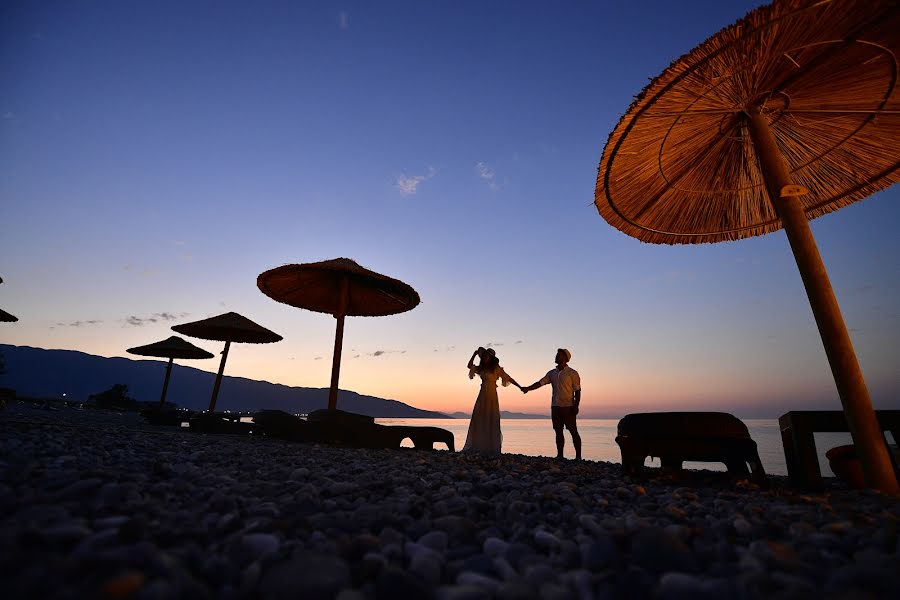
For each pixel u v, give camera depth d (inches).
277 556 53.7
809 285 133.9
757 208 186.4
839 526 75.3
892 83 137.3
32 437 155.3
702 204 187.2
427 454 222.2
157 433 247.8
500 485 118.2
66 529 53.1
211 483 99.0
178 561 48.6
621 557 59.6
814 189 178.7
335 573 47.8
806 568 55.0
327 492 96.8
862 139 158.1
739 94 144.2
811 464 127.2
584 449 1083.3
